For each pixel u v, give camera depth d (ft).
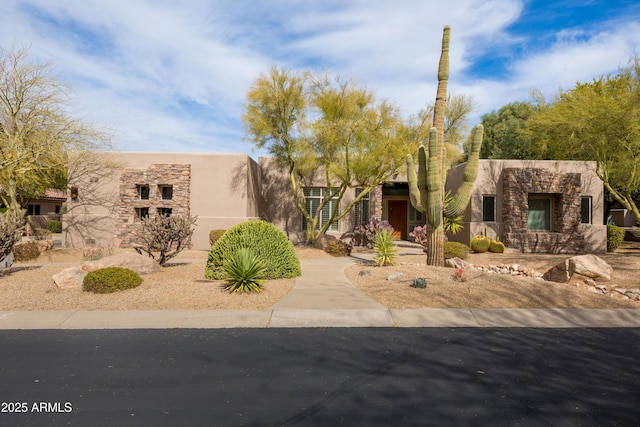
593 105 54.85
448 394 14.17
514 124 104.32
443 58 40.29
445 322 24.40
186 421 12.13
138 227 62.49
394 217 87.20
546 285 32.01
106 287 29.50
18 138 51.67
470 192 39.88
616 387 14.90
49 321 23.90
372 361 17.49
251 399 13.66
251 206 67.62
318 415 12.54
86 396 13.87
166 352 18.60
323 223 73.15
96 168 63.26
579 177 65.72
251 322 24.00
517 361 17.65
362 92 56.85
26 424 11.91
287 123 60.70
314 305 27.14
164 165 63.77
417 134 60.08
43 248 54.65
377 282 33.86
